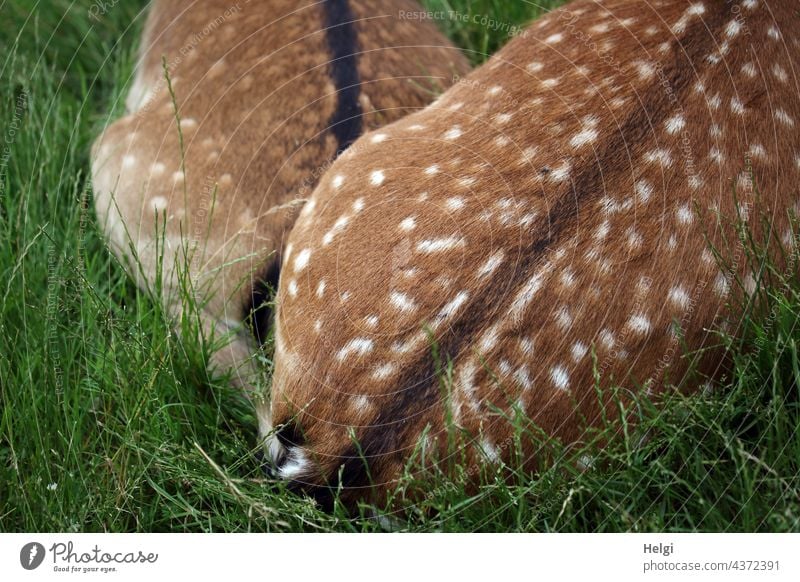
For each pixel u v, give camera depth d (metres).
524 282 2.23
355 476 2.34
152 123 3.04
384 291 2.31
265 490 2.47
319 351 2.34
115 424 2.64
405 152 2.51
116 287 3.04
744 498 2.36
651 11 2.61
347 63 2.91
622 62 2.51
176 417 2.69
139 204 2.95
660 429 2.37
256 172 2.82
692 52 2.47
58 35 3.90
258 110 2.90
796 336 2.48
